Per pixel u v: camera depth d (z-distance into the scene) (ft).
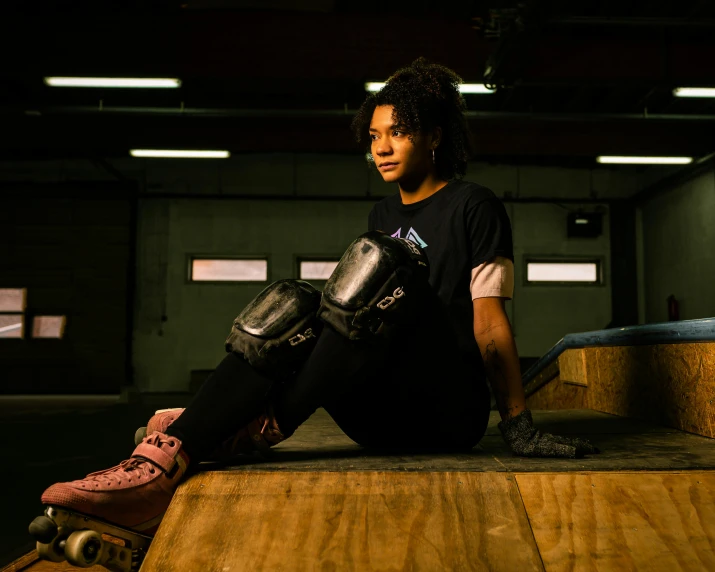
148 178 36.86
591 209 36.96
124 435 18.06
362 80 22.58
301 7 22.34
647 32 22.82
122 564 2.99
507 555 2.61
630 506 2.88
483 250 3.79
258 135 29.86
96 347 35.76
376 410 3.66
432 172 4.27
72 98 28.45
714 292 29.76
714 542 2.70
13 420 22.41
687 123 29.84
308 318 3.31
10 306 35.96
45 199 36.50
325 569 2.57
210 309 36.19
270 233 36.91
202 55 22.18
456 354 3.55
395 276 3.17
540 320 36.19
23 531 8.04
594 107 29.35
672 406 5.30
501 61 21.01
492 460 3.48
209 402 3.27
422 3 22.13
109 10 22.02
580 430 5.24
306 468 3.26
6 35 21.77
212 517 2.87
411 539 2.70
